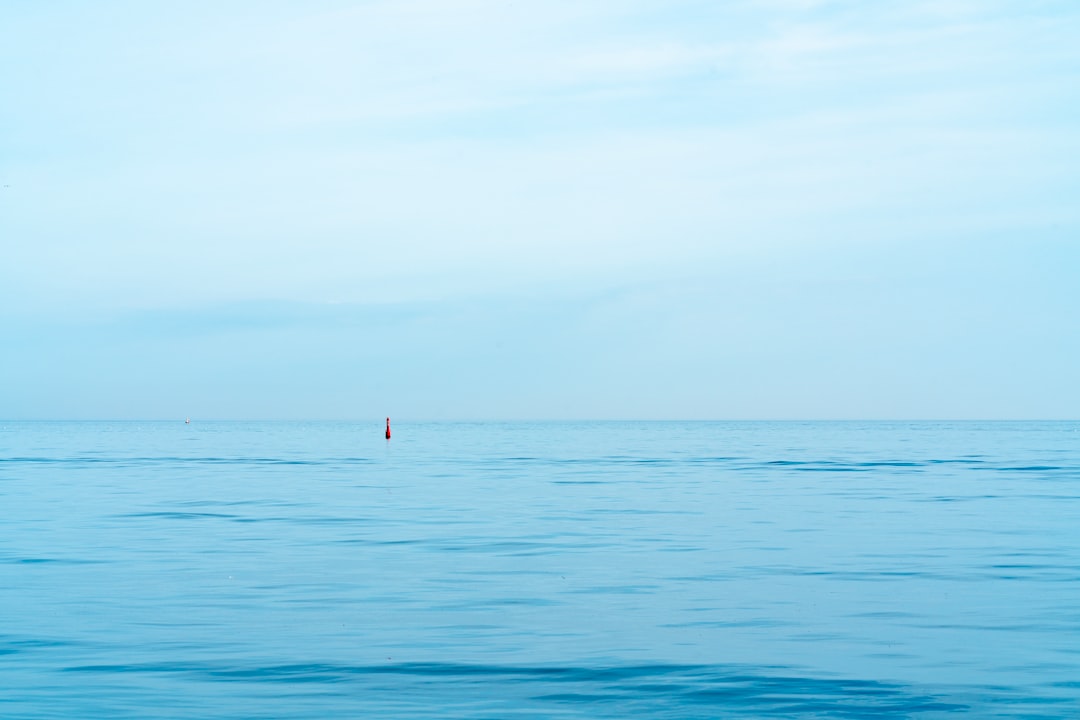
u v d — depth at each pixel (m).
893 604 18.00
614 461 72.81
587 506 36.38
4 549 25.06
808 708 12.20
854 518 31.94
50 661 14.26
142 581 20.47
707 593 19.16
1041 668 13.80
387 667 13.98
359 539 27.12
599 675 13.59
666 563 22.80
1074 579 20.39
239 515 33.28
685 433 191.75
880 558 23.39
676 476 54.34
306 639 15.58
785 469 61.22
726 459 75.62
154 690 12.91
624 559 23.42
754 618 16.94
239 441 132.38
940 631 15.91
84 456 82.62
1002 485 46.50
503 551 24.78
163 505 36.97
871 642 15.27
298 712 12.08
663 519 31.91
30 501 38.75
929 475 54.50
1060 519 31.41
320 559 23.45
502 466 65.69
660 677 13.48
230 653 14.73
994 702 12.39
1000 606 17.78
